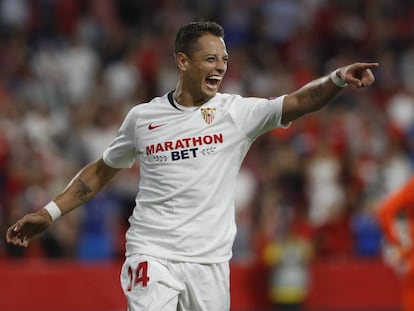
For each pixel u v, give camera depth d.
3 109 55.38
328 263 48.91
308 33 73.81
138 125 22.25
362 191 55.22
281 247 46.16
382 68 70.81
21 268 44.69
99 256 47.88
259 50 70.19
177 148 21.75
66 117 57.72
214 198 21.64
